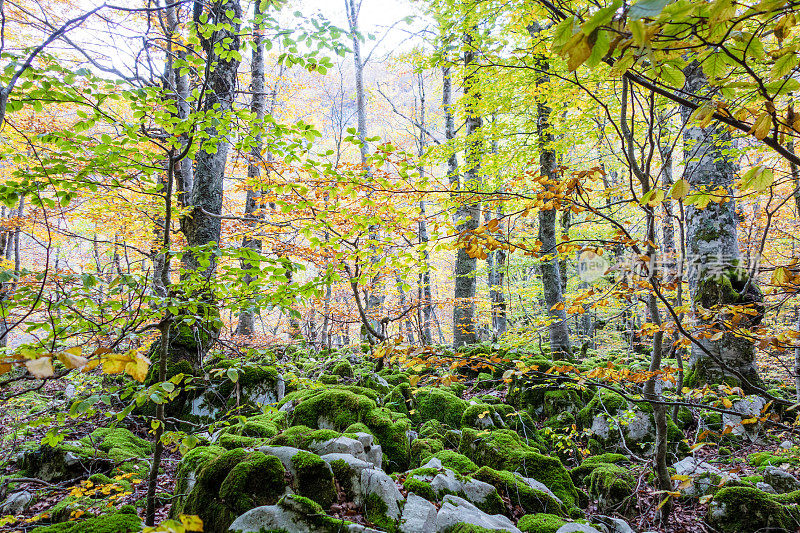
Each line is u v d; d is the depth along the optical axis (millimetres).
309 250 6426
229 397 5930
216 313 3428
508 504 3760
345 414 4922
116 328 2637
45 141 3260
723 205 5402
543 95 5809
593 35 1120
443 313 22391
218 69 6273
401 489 3588
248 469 3135
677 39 1296
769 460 4594
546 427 6008
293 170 5031
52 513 3520
